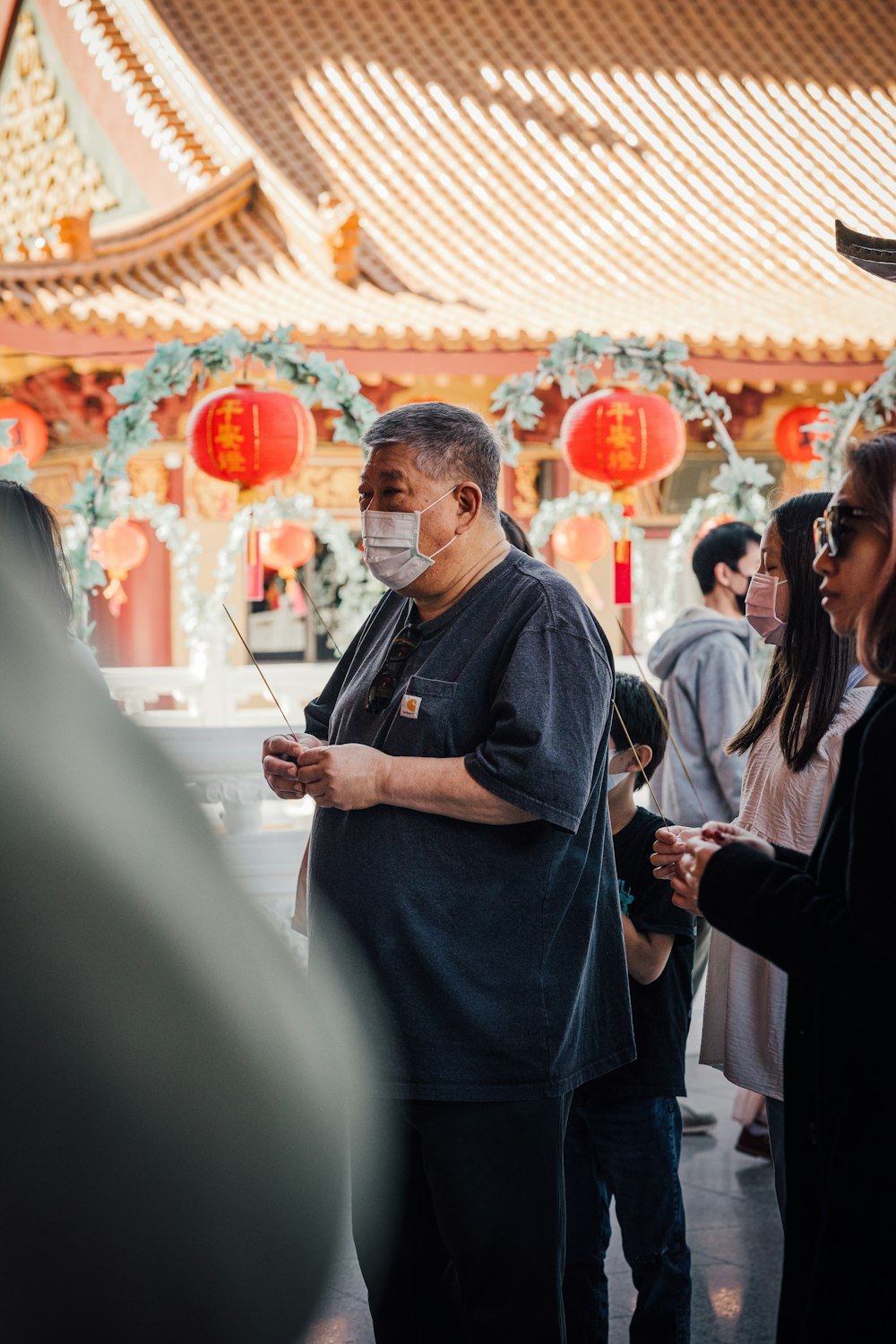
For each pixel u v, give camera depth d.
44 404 13.20
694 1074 5.26
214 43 17.08
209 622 9.62
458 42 18.16
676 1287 2.77
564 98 18.02
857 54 19.48
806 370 13.24
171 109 16.20
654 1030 2.79
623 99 18.20
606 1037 2.53
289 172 15.91
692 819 4.28
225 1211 0.88
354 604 8.61
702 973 4.25
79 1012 0.85
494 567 2.43
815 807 2.56
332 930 2.34
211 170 15.77
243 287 13.55
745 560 4.41
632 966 2.73
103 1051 0.85
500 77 17.98
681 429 6.54
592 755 2.31
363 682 2.57
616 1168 2.79
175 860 0.93
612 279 15.47
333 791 2.28
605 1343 2.83
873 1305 1.68
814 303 15.16
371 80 17.41
